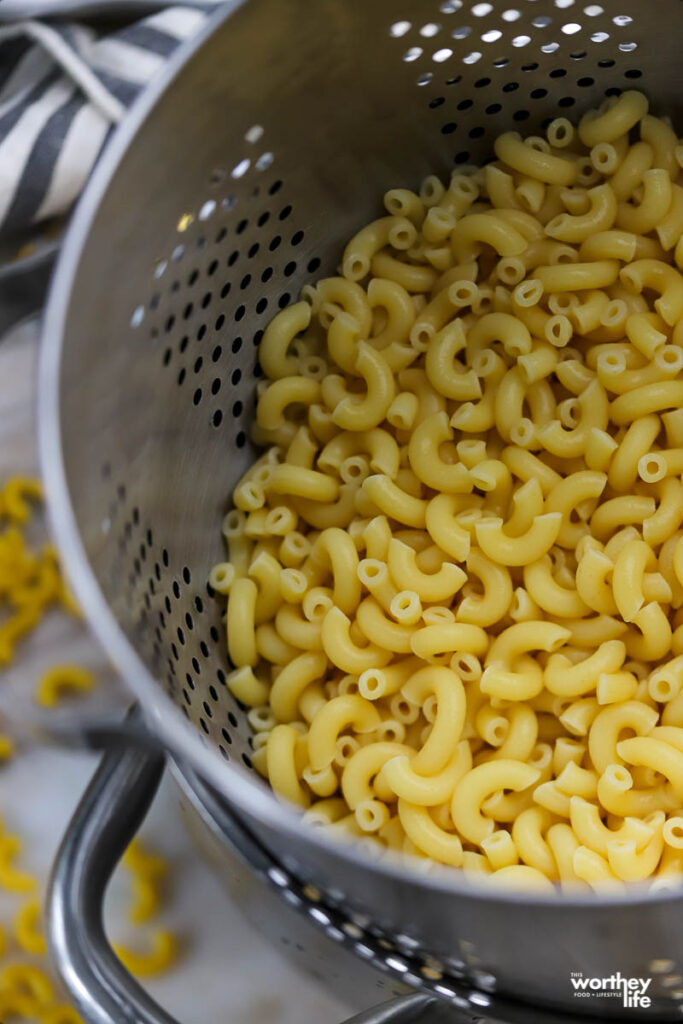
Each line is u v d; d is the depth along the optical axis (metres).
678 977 0.54
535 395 0.62
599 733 0.59
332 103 0.59
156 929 0.67
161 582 0.59
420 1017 0.56
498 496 0.62
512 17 0.59
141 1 0.64
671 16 0.60
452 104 0.62
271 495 0.63
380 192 0.63
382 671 0.60
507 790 0.60
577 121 0.63
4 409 0.72
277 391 0.63
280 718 0.61
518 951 0.52
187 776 0.58
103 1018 0.55
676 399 0.61
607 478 0.61
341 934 0.57
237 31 0.54
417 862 0.58
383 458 0.62
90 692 0.70
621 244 0.62
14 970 0.67
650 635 0.59
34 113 0.64
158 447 0.59
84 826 0.58
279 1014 0.67
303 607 0.62
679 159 0.62
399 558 0.60
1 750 0.69
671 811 0.58
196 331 0.60
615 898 0.49
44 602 0.71
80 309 0.53
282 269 0.63
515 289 0.62
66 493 0.52
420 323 0.63
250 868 0.58
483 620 0.60
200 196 0.57
